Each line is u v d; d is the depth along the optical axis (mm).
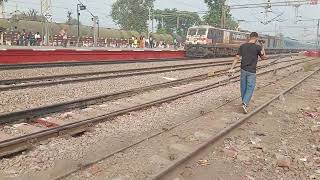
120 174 5672
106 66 23891
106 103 11188
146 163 6164
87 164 5902
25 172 5629
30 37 35875
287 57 54812
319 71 30422
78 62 24094
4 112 9023
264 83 18688
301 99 14508
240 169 6273
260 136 8445
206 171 6098
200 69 25422
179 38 83250
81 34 48031
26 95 11617
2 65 19422
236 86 17188
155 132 8164
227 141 7770
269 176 6020
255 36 10633
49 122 8227
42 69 19547
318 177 6016
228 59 41406
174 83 16516
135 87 14914
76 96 12102
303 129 9383
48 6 38969
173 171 5895
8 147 6438
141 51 34781
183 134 8094
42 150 6605
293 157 6984
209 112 10656
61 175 5453
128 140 7492
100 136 7715
